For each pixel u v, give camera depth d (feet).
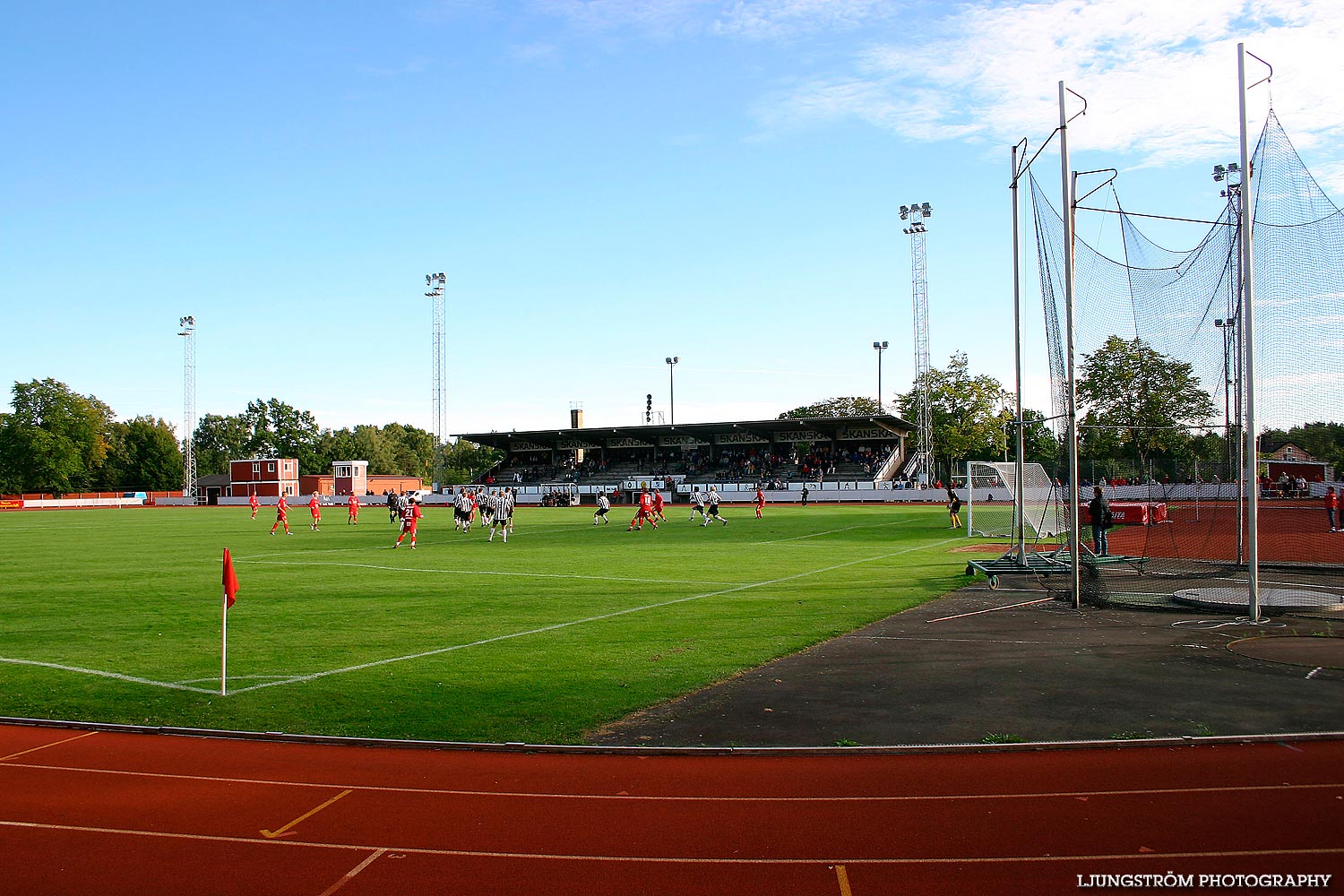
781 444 276.41
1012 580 58.03
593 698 29.43
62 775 22.80
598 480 270.67
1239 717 25.85
